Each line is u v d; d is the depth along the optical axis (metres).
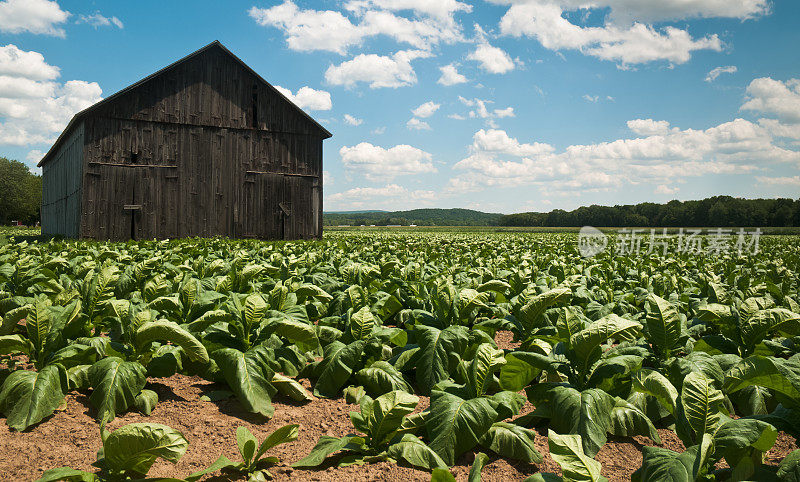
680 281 9.45
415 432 3.66
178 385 4.65
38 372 3.72
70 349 4.13
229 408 4.16
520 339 5.69
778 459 3.52
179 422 3.81
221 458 2.96
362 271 7.88
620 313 6.62
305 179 28.98
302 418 4.06
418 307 6.51
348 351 4.64
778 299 8.02
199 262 8.31
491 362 3.67
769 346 4.59
